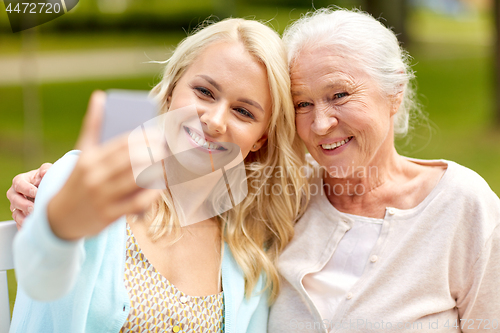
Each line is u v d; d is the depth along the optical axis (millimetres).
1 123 9273
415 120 2137
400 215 1651
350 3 14562
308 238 1779
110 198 805
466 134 7703
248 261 1735
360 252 1678
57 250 889
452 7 34562
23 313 1497
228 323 1605
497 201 1620
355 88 1581
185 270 1631
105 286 1445
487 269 1583
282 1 25625
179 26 21672
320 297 1682
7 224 1646
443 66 14656
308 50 1626
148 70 14094
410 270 1592
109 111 897
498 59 8117
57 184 1427
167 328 1509
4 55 16062
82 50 18266
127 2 21281
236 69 1581
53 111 10148
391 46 1652
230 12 17094
